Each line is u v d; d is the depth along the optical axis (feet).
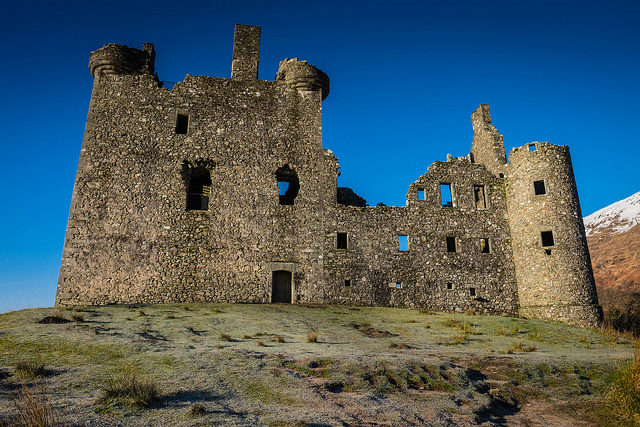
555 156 84.23
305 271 77.61
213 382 26.08
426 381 31.50
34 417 17.47
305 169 83.92
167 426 18.99
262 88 87.61
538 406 30.89
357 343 45.01
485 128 96.27
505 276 83.51
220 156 81.20
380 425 22.16
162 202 76.02
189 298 71.87
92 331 40.24
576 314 74.49
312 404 24.16
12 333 37.86
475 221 86.43
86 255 70.38
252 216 78.74
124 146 77.97
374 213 83.71
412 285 80.43
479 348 45.83
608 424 28.12
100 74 82.38
